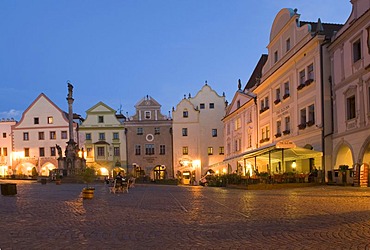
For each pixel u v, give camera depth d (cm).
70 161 5306
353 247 699
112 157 6806
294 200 1633
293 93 3609
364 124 2603
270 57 4281
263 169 4409
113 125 6869
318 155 2967
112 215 1208
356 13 2775
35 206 1530
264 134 4416
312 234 823
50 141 7044
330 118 3072
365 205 1360
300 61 3456
